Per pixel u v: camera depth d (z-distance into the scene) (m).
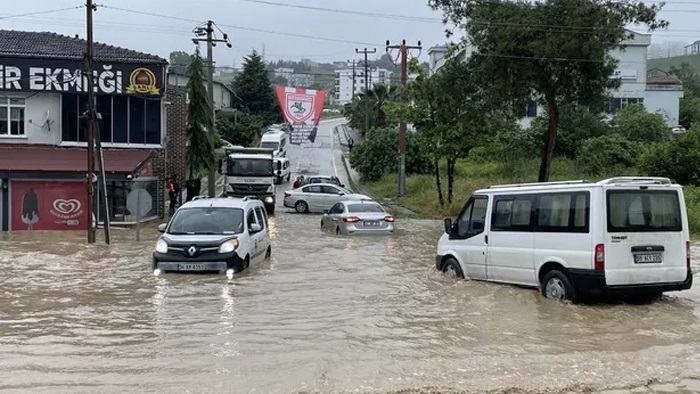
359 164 51.16
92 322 9.11
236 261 13.10
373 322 9.20
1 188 26.20
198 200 15.16
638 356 7.56
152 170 30.58
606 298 10.73
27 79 29.16
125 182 27.33
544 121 48.53
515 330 8.79
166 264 12.97
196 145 38.56
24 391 6.16
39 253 17.61
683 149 34.12
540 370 7.00
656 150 35.28
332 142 78.19
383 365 7.11
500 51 29.67
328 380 6.56
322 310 9.99
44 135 29.67
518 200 11.62
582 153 43.34
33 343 7.95
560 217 10.70
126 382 6.46
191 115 38.34
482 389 6.36
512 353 7.64
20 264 15.23
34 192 26.42
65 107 29.89
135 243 20.50
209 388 6.28
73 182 26.50
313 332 8.60
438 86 32.25
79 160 27.66
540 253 10.97
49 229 26.45
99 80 29.69
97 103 30.28
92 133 21.02
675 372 7.02
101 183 20.69
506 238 11.73
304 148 72.06
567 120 47.91
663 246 10.41
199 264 12.94
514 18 29.48
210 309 10.02
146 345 7.88
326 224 23.89
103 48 31.97
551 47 28.47
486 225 12.21
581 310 10.02
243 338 8.25
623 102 60.91
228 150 35.28
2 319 9.30
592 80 30.22
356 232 21.84
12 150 28.73
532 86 30.59
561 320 9.38
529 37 29.33
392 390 6.28
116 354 7.48
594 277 10.04
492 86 30.77
